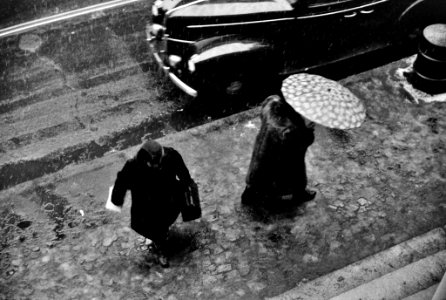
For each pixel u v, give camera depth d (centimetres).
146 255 581
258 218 616
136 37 877
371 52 850
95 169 675
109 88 787
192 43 719
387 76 793
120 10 933
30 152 700
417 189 651
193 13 704
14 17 918
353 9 736
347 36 781
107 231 603
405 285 530
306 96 489
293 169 547
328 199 637
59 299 545
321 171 666
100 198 640
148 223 517
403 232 610
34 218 618
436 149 696
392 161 680
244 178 659
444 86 757
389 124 725
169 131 732
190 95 738
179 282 561
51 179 661
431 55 720
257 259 581
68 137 720
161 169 468
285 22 721
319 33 753
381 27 798
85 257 579
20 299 544
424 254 576
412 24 815
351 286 546
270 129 509
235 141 704
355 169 670
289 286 561
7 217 619
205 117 752
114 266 572
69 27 896
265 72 744
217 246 591
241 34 721
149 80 801
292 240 598
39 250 586
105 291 553
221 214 619
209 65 702
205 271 570
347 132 712
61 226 609
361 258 586
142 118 746
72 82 798
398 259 571
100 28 895
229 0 718
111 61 833
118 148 707
